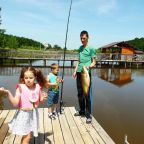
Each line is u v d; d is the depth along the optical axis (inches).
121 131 163.8
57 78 120.0
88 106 113.0
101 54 717.3
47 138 95.9
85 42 116.3
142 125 177.3
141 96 282.2
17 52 677.9
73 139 95.9
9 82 342.0
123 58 713.6
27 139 78.9
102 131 103.8
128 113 206.7
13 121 78.2
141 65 755.4
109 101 250.2
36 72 78.1
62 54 719.1
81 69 117.1
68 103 225.3
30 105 76.8
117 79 428.8
